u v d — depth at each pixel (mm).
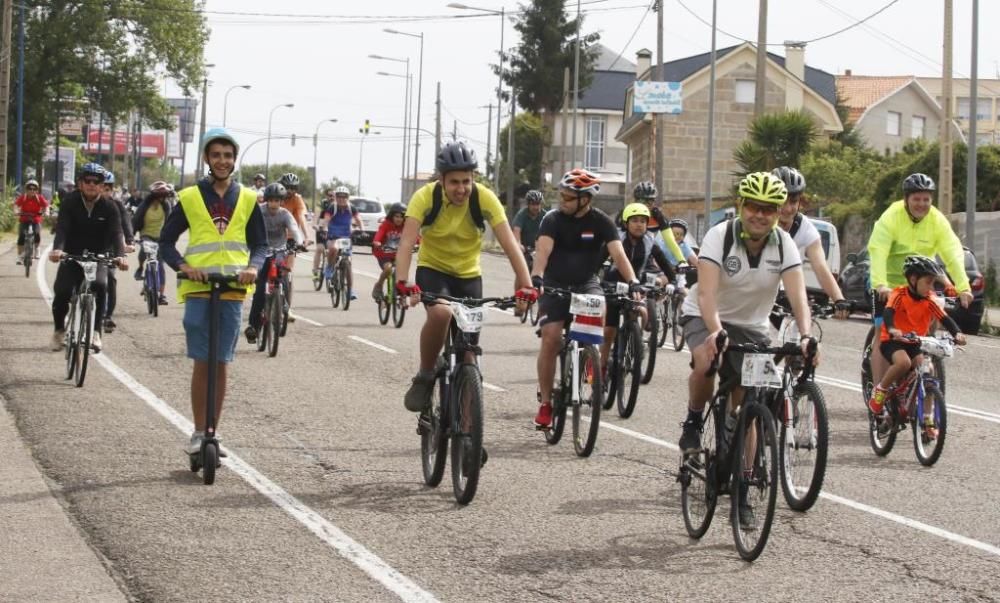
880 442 13023
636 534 9508
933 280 12703
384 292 25828
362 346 21453
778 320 12391
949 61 37250
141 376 16859
